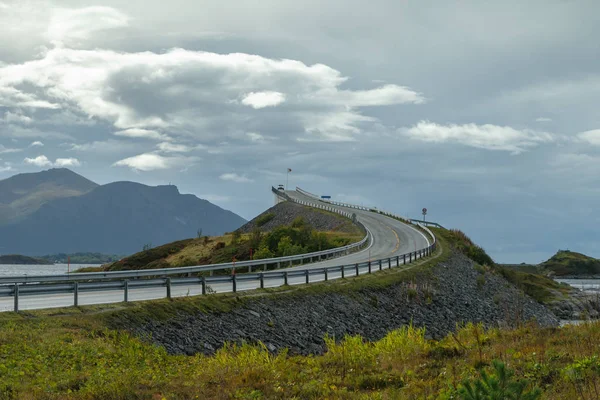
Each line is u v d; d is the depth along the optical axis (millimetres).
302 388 13211
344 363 16203
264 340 25406
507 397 7871
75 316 21172
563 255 180000
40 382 13656
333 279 39750
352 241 77375
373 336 32250
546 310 62531
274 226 114188
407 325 36656
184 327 23375
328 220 102438
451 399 10898
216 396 12633
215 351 22625
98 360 16500
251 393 12641
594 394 10352
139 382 14008
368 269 46219
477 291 56438
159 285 25250
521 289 68688
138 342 19422
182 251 82250
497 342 17000
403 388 12688
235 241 77125
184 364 18000
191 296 26812
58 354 16578
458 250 78000
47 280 22953
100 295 26953
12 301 24703
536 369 12445
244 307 27703
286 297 31266
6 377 13797
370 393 12672
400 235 84938
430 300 43562
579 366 11742
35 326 19266
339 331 30375
